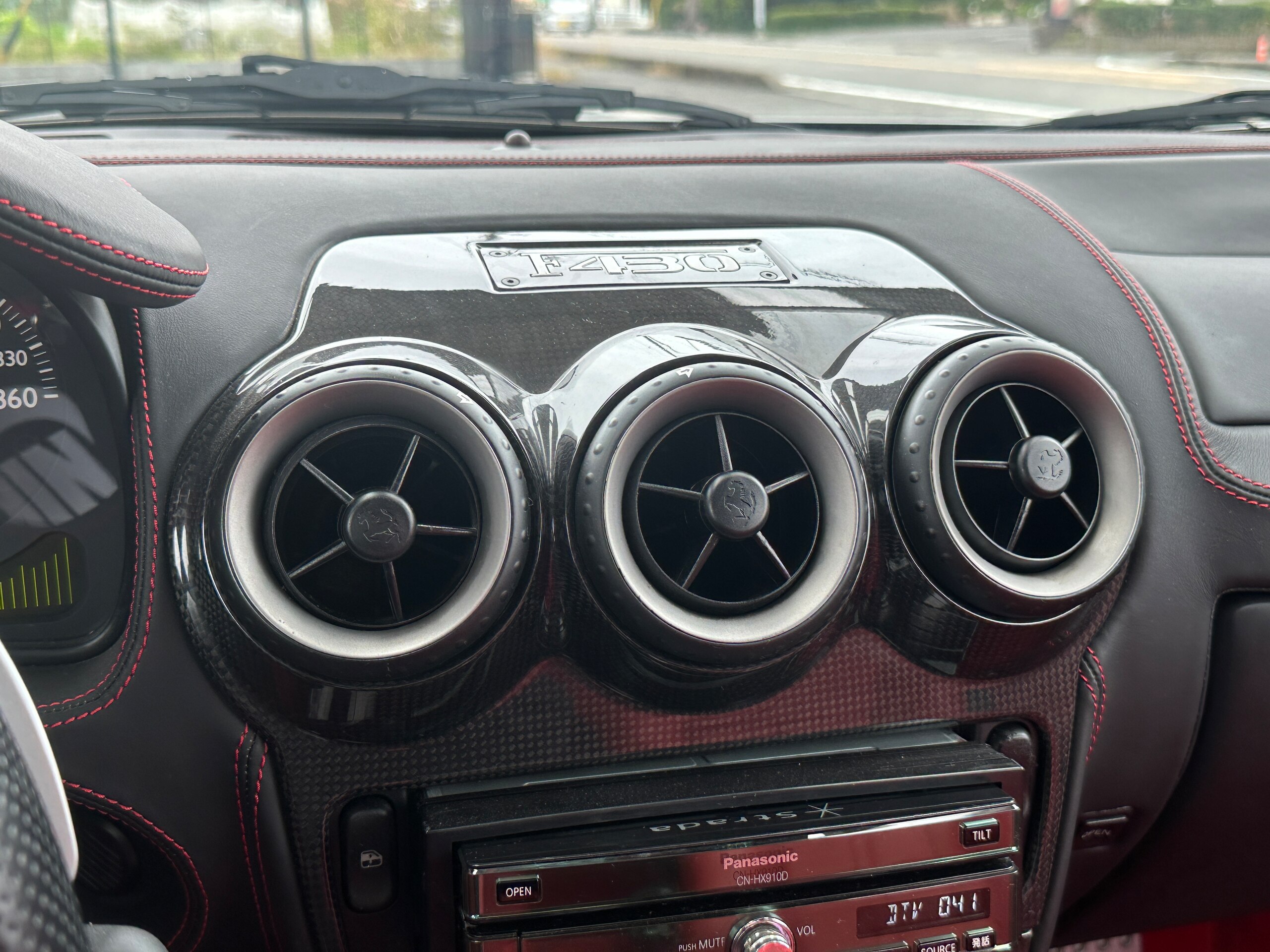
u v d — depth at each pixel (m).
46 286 0.99
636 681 1.05
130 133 1.61
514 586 0.96
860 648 1.12
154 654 1.03
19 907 0.46
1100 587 1.08
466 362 1.04
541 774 1.08
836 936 1.04
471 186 1.28
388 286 1.13
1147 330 1.30
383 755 1.04
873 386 1.10
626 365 1.03
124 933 0.60
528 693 1.06
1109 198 1.49
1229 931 1.72
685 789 1.07
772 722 1.11
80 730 1.03
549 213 1.25
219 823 1.06
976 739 1.20
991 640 1.10
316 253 1.16
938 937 1.07
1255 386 1.30
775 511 1.08
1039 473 1.03
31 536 1.06
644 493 1.05
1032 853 1.23
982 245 1.33
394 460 1.01
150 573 1.03
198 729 1.04
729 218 1.29
